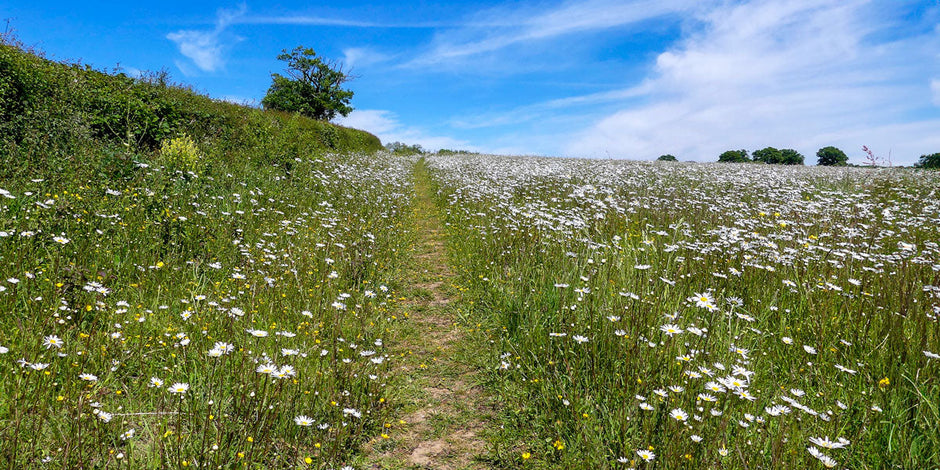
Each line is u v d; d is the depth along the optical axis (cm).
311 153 1602
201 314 421
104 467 238
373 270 649
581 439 299
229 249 614
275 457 273
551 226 707
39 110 815
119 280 461
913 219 850
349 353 409
